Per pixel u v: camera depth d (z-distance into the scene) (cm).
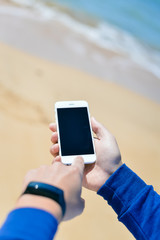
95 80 163
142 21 283
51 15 219
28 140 104
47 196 36
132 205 53
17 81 132
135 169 115
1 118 108
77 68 168
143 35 258
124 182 56
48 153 103
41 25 197
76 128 65
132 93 167
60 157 61
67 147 62
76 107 67
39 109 120
